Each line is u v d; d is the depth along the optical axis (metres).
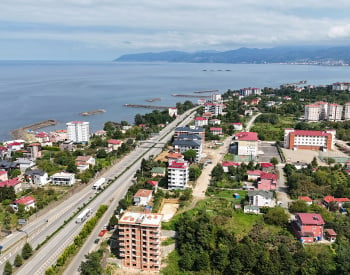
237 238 161.25
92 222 173.62
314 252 150.38
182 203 198.38
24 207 191.38
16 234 170.12
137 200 197.25
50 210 196.62
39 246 157.62
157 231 141.62
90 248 157.50
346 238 161.75
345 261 137.12
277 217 174.00
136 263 146.25
